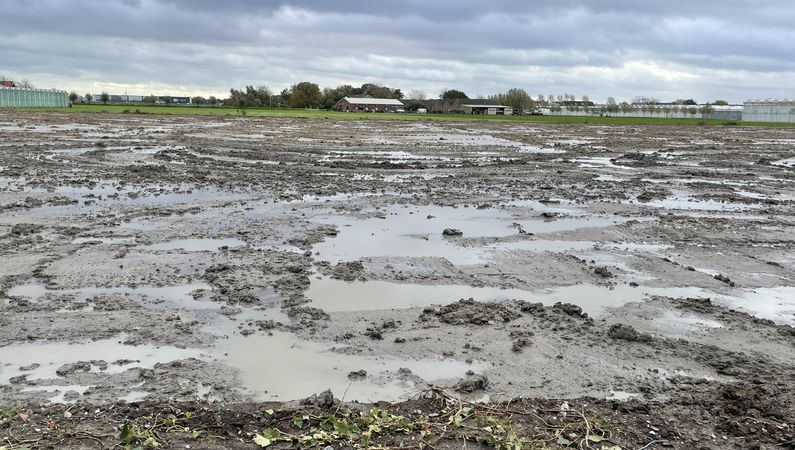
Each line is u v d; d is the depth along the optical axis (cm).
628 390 576
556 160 2559
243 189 1594
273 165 2139
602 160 2628
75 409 512
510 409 534
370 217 1284
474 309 759
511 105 13500
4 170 1798
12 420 491
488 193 1628
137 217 1228
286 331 692
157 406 519
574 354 650
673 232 1206
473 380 580
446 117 8988
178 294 797
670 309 790
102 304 751
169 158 2242
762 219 1359
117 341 654
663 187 1814
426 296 818
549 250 1056
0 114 5491
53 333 666
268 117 6788
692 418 525
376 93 15062
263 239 1080
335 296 805
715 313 776
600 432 497
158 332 678
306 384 576
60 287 807
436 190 1659
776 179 2062
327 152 2711
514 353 650
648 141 4022
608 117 11006
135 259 939
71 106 9225
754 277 936
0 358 607
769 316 780
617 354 652
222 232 1120
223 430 490
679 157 2844
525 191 1678
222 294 798
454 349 655
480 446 478
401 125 5772
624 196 1625
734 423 510
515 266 959
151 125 4519
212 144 2930
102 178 1719
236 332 686
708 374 612
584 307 794
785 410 534
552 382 588
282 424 501
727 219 1345
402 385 579
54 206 1314
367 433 483
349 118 7219
